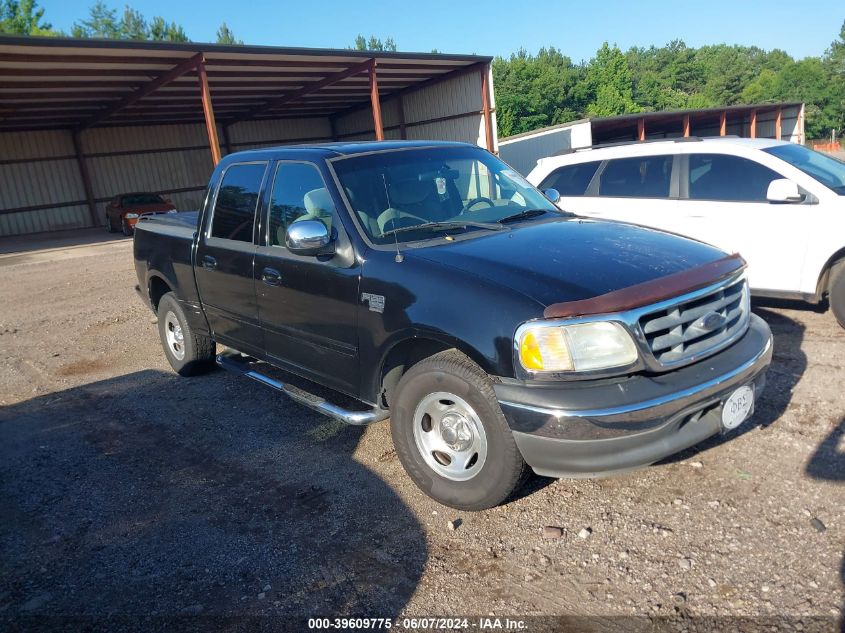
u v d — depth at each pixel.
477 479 3.34
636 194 7.20
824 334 5.84
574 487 3.68
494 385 3.12
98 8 71.19
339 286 3.85
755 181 6.41
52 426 5.21
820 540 3.02
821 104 81.38
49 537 3.60
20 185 28.55
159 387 5.94
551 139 28.05
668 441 3.02
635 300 3.01
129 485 4.12
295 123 35.25
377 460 4.21
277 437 4.67
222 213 4.98
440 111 28.08
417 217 4.04
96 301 10.43
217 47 19.08
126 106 25.22
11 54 16.83
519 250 3.52
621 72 68.81
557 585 2.90
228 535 3.49
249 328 4.81
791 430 4.09
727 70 90.44
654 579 2.88
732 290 3.49
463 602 2.85
